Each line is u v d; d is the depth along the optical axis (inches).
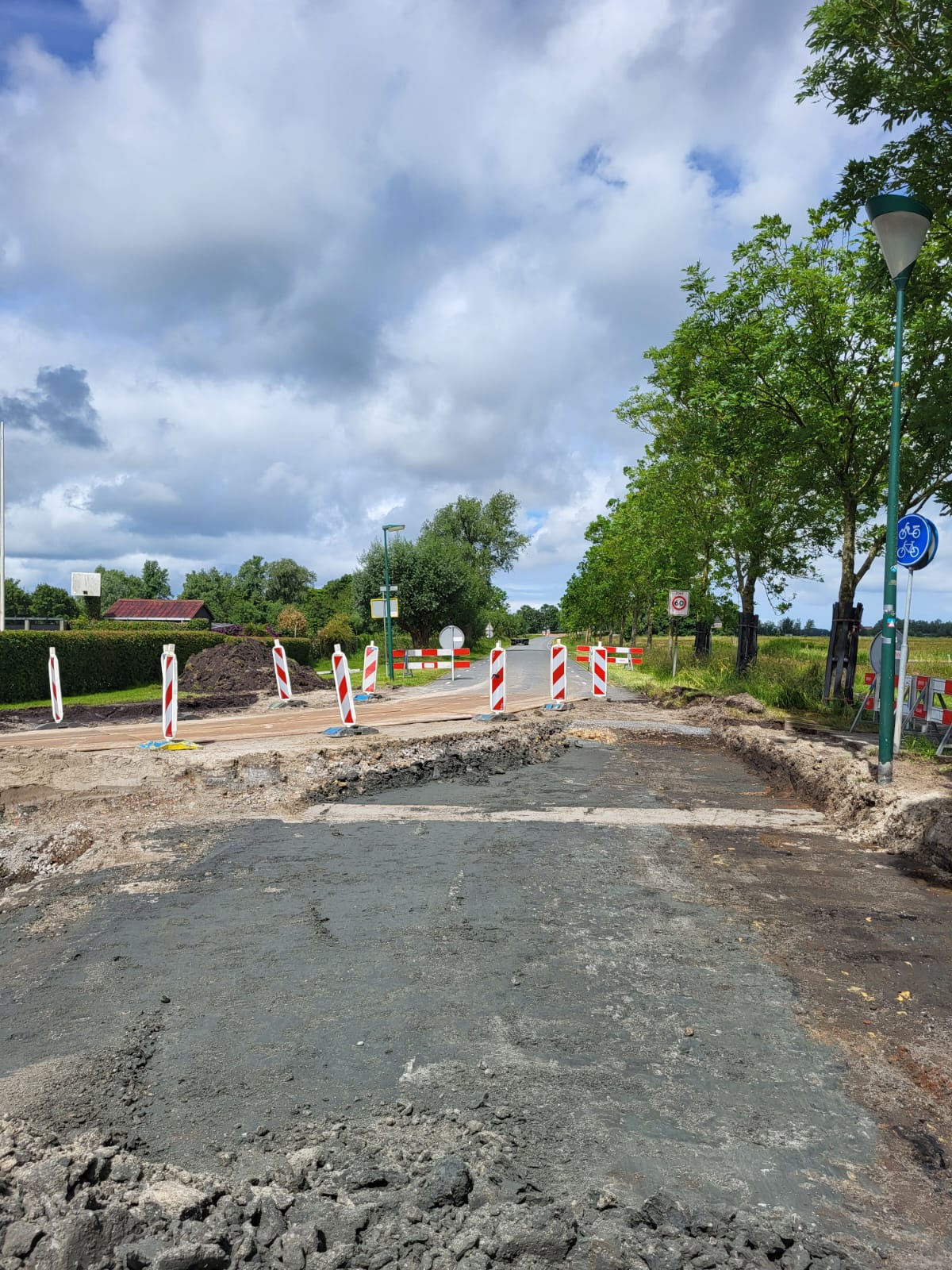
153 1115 120.0
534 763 459.5
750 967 176.9
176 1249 85.3
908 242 329.1
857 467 642.8
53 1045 142.3
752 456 681.0
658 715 674.2
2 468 1309.1
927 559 408.5
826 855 270.7
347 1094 125.5
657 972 173.6
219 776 386.3
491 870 248.1
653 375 904.3
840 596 660.7
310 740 511.2
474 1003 157.6
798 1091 128.1
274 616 3253.0
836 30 361.1
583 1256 89.2
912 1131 118.3
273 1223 93.1
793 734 506.3
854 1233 96.7
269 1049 140.3
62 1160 101.4
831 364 616.4
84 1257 84.9
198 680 997.8
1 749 483.2
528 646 3149.6
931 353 447.2
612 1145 112.7
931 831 266.1
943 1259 92.7
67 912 213.6
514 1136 114.2
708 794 372.5
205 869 250.2
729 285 668.1
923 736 493.4
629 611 2005.4
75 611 3068.4
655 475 978.7
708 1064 136.0
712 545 928.3
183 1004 158.2
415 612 1956.2
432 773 413.1
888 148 380.5
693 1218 96.2
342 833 294.0
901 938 194.9
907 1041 145.1
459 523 3221.0
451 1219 94.7
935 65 353.1
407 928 198.5
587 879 239.5
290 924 202.1
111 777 380.8
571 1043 142.2
